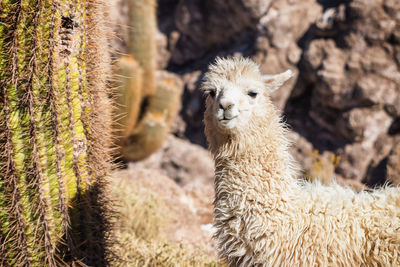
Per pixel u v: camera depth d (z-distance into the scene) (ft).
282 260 18.49
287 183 19.43
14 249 18.62
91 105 20.15
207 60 80.74
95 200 20.86
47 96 18.17
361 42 63.72
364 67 63.21
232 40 79.05
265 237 18.56
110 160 22.74
